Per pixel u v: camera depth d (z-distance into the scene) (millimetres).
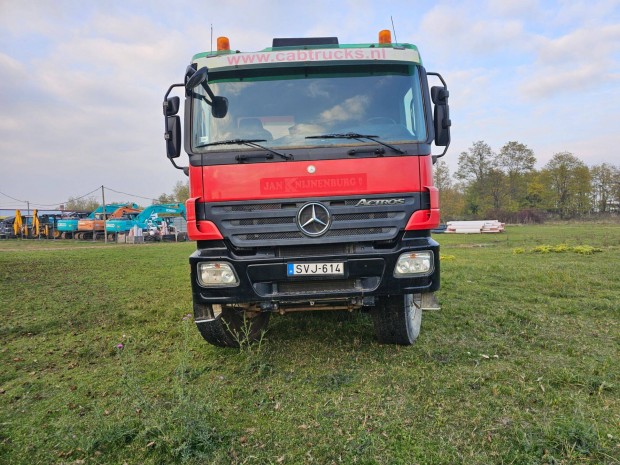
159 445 2693
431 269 3945
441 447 2621
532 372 3764
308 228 3895
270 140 4102
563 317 5758
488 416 2990
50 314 6766
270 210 3922
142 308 7125
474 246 22734
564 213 73188
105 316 6543
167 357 4562
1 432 3018
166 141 4332
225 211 3951
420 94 4266
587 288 7766
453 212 68375
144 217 34562
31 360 4578
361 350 4523
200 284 3934
